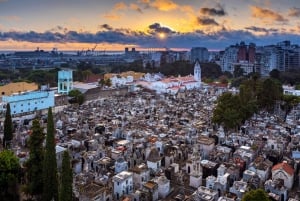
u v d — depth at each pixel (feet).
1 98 611.06
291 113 573.33
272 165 333.83
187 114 563.07
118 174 290.76
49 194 240.73
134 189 291.58
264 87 580.30
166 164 351.67
